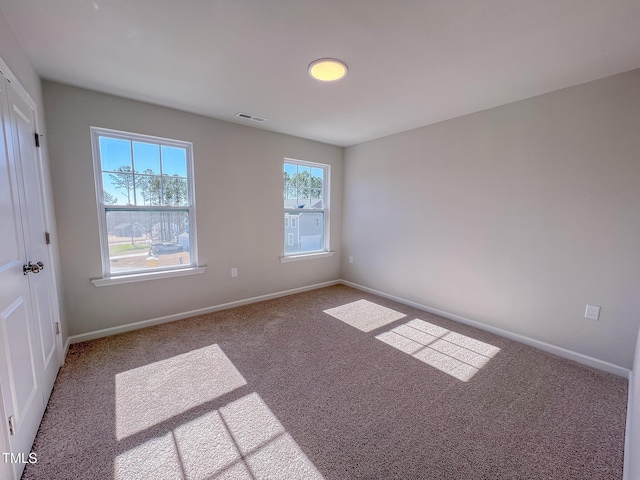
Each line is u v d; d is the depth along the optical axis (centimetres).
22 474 129
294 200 407
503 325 278
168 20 151
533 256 255
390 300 385
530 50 178
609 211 214
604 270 219
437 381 205
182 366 219
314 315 328
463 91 238
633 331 209
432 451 145
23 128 166
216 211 326
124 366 217
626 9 140
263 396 186
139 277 278
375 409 175
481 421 166
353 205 436
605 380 208
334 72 207
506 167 267
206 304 329
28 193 167
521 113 255
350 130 355
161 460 137
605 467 137
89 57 188
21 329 141
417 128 341
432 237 334
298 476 130
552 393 192
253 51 181
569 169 231
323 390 193
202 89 238
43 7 140
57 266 222
